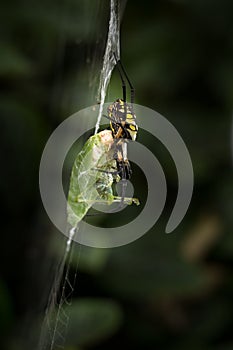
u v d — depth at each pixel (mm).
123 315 880
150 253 866
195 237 896
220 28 903
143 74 896
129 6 904
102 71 769
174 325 887
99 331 808
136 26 905
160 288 857
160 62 900
